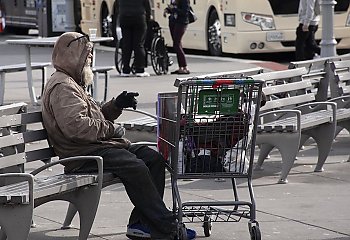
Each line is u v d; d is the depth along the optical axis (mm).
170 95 14719
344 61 24156
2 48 55188
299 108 22562
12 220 12711
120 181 14586
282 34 43781
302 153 22828
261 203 17484
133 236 14391
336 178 19859
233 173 14383
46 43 30031
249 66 41625
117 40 39781
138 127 18938
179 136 14094
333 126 20484
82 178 13742
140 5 38125
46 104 14484
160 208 14211
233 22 44344
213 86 13961
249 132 14523
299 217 16375
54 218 16328
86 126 14156
